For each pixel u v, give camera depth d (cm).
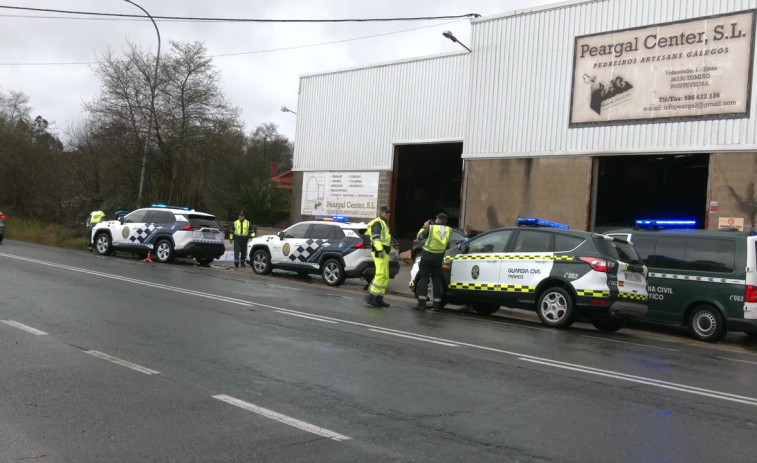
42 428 452
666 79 1789
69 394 532
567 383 646
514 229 1159
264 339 793
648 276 1151
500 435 475
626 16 1870
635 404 578
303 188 2839
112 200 2934
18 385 551
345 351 746
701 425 521
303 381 604
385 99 2564
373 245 1216
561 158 1991
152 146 3011
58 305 962
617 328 1152
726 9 1692
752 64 1648
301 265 1683
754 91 1644
